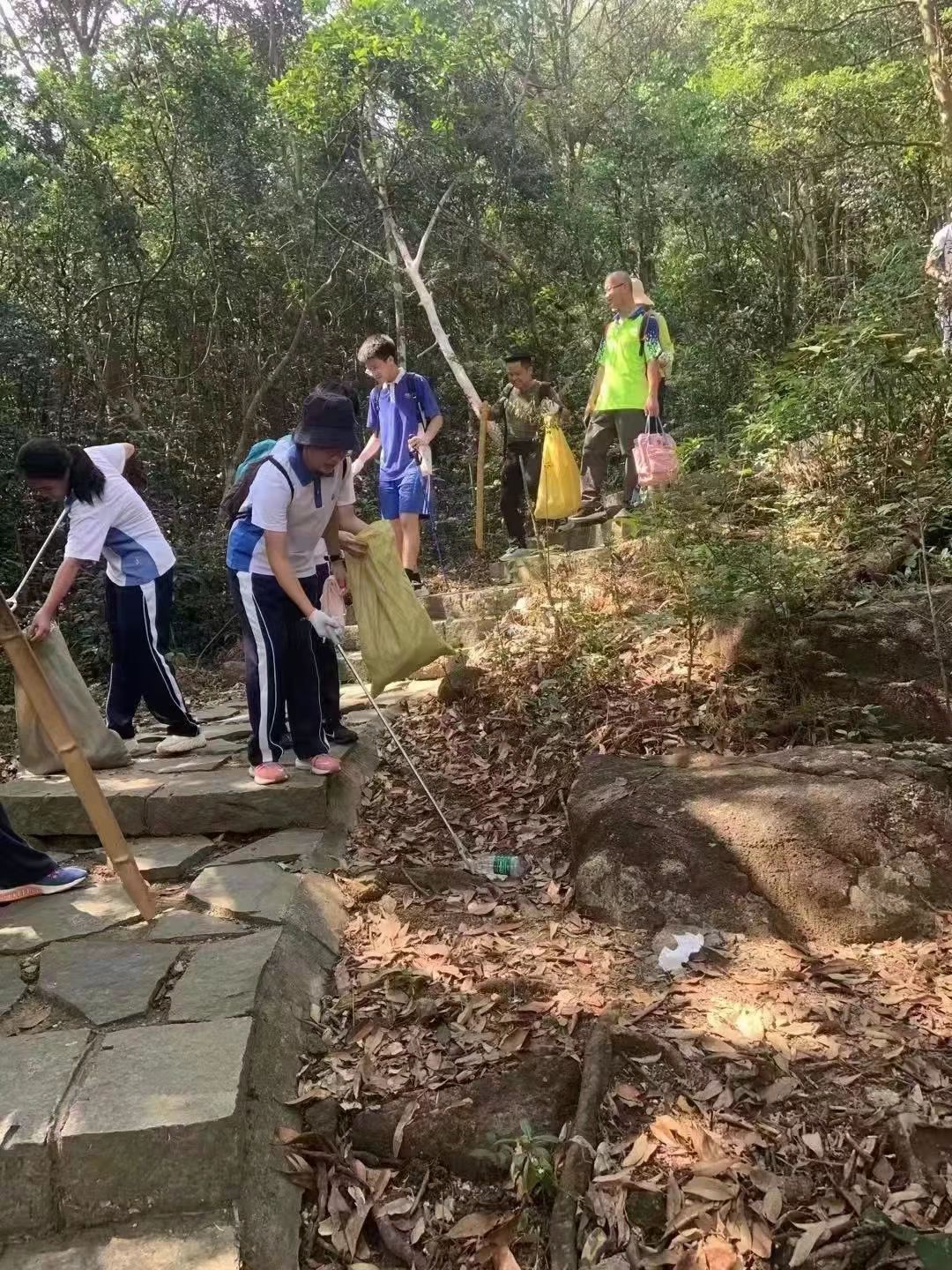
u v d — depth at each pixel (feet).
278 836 12.17
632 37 59.31
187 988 8.77
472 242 46.16
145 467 34.47
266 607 12.29
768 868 10.07
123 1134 6.82
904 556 14.65
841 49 36.63
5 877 10.84
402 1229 7.20
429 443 21.35
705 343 38.40
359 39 38.91
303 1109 7.97
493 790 13.67
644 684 14.67
